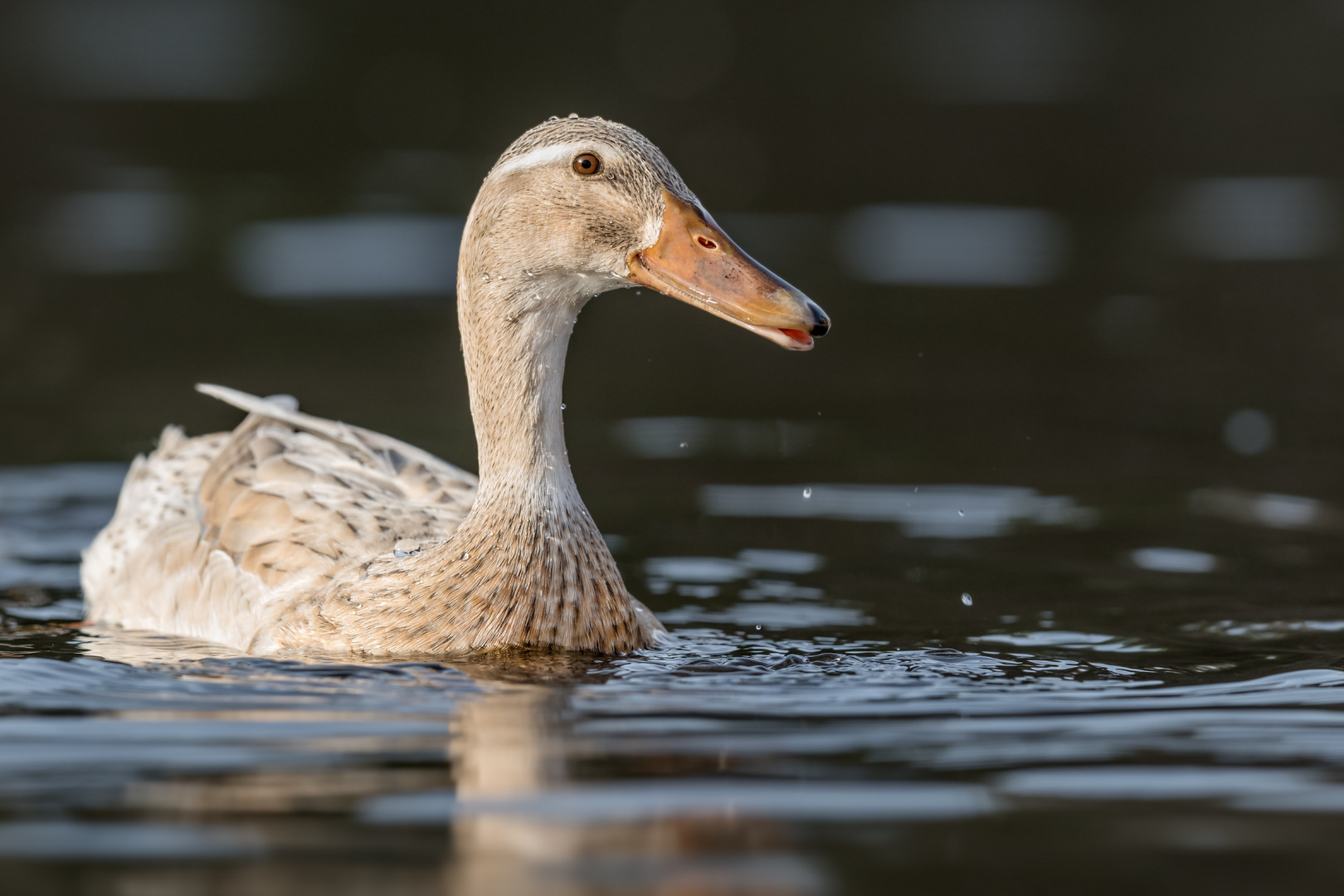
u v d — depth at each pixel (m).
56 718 8.02
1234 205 27.20
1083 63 38.53
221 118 33.19
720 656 9.51
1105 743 7.71
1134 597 11.02
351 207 26.58
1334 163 30.06
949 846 6.41
